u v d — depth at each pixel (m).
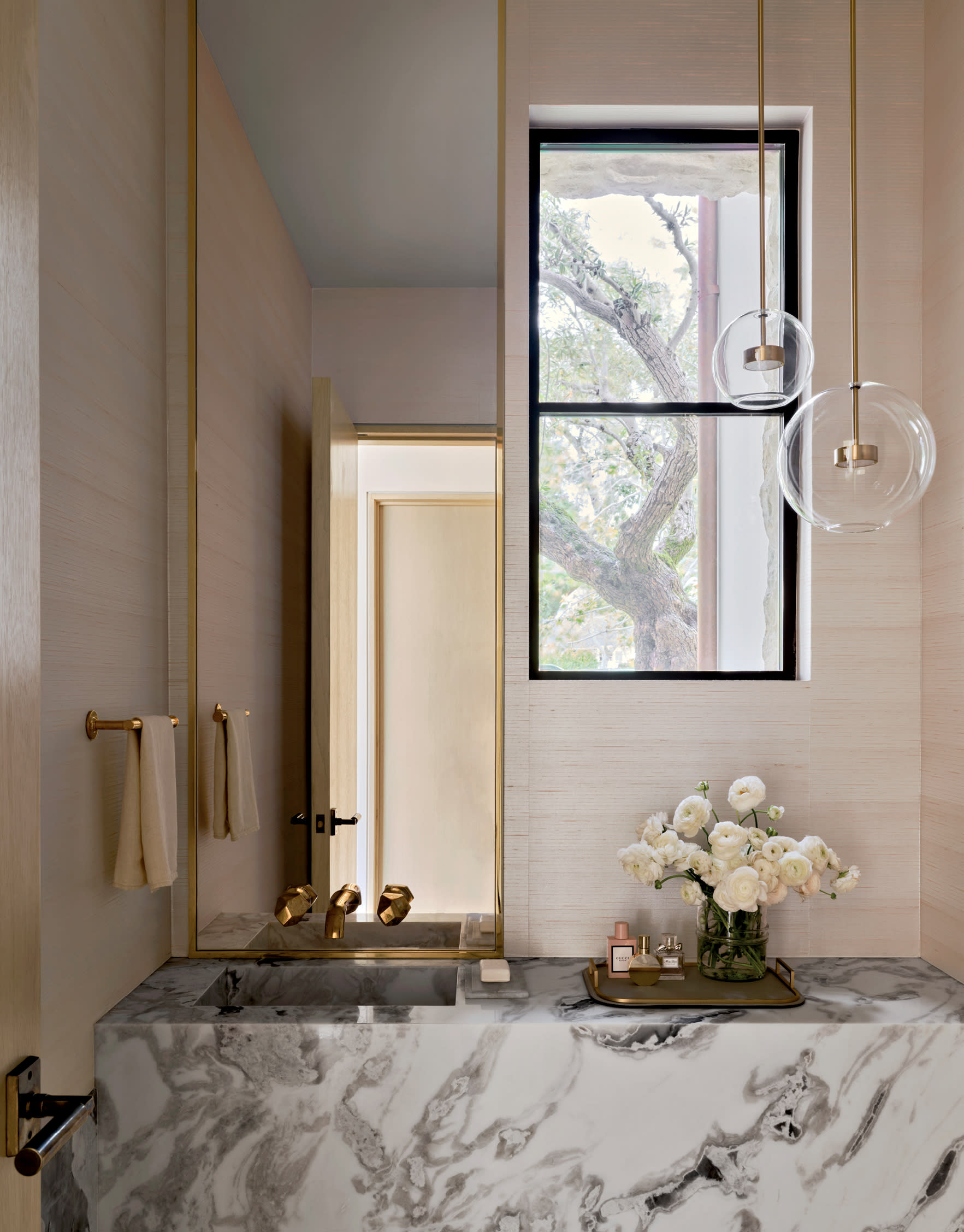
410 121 1.78
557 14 1.77
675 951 1.62
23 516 0.82
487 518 1.79
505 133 1.78
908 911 1.76
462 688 1.78
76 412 1.34
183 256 1.75
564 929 1.75
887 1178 1.43
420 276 1.79
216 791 1.76
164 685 1.73
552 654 1.83
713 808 1.75
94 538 1.41
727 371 1.25
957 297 1.64
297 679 1.78
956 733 1.63
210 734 1.77
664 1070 1.42
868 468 1.22
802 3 1.77
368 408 1.79
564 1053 1.42
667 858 1.56
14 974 0.80
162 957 1.71
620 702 1.76
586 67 1.77
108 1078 1.41
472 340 1.80
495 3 1.78
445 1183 1.41
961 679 1.62
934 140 1.73
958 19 1.64
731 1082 1.42
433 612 1.78
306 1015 1.45
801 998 1.51
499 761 1.77
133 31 1.59
